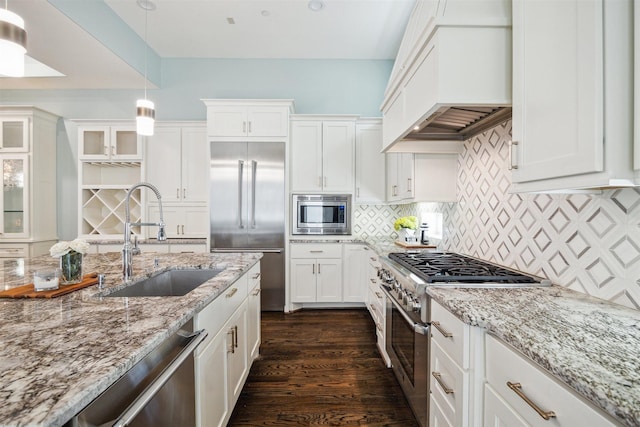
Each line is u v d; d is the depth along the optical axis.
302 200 3.64
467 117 1.74
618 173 0.77
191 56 4.06
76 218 4.05
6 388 0.56
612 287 1.08
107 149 3.70
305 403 1.87
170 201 3.76
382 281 2.20
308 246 3.55
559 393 0.67
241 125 3.46
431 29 1.30
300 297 3.55
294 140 3.66
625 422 0.51
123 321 0.91
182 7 3.07
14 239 3.60
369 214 4.00
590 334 0.82
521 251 1.57
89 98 4.07
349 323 3.17
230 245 3.47
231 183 3.46
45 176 3.82
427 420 1.37
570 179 0.89
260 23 3.34
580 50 0.83
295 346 2.62
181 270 1.85
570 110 0.87
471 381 1.02
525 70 1.08
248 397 1.92
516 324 0.89
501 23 1.26
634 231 1.00
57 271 1.30
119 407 0.71
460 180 2.28
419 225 3.24
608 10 0.77
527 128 1.07
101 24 2.94
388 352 2.11
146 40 3.67
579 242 1.21
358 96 4.15
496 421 0.91
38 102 4.06
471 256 2.10
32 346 0.74
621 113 0.77
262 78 4.12
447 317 1.16
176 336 1.00
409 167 2.53
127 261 1.53
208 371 1.25
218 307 1.38
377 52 3.97
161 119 4.10
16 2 2.37
